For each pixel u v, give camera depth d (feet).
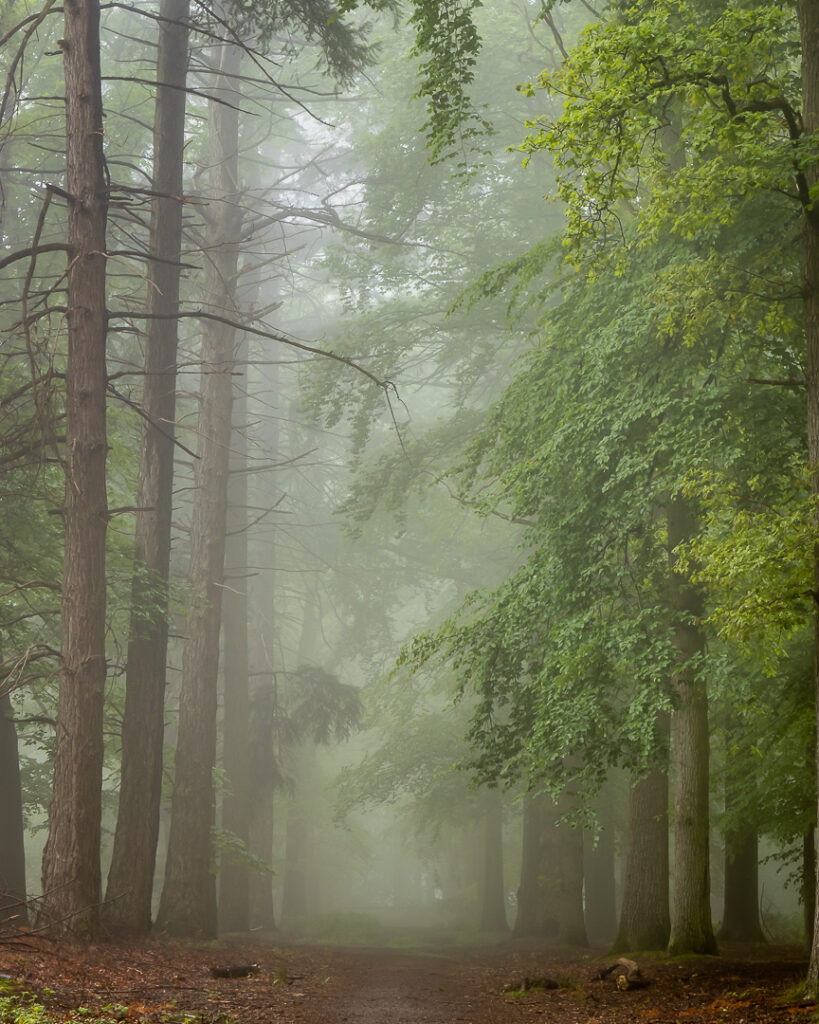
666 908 53.88
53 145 71.72
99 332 47.34
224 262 75.20
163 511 58.34
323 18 56.70
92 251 46.73
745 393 41.50
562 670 42.93
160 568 57.88
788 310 40.75
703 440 39.86
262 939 78.59
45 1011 25.52
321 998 36.50
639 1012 33.12
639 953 49.16
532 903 90.38
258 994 35.70
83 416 46.75
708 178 34.81
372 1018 31.42
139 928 54.19
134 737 55.88
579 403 45.65
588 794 43.09
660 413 42.06
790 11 43.88
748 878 69.15
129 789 55.36
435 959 67.62
